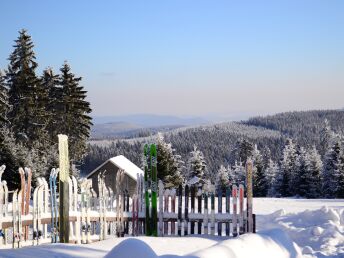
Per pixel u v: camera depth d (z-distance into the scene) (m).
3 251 6.35
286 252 6.87
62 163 10.55
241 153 79.69
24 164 28.08
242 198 11.96
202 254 5.41
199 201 12.38
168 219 12.52
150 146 12.77
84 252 6.90
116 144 115.88
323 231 11.52
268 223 13.67
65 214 10.45
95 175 33.94
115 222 12.52
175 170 38.50
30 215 10.62
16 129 36.62
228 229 12.09
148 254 4.46
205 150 131.00
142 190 13.20
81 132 41.34
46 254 6.37
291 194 56.12
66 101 40.72
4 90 36.97
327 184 54.16
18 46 37.16
